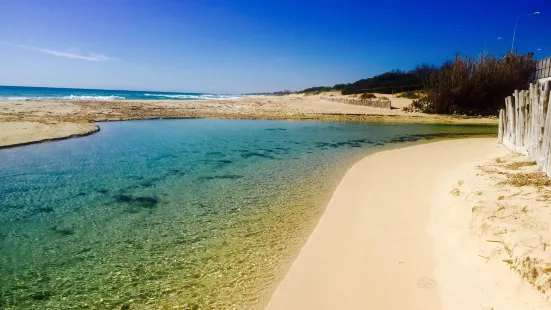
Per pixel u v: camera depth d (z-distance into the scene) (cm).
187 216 627
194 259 468
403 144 1515
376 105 3803
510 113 1046
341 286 385
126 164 1039
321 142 1567
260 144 1481
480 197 516
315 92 10344
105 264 455
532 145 771
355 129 2131
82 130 1639
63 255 479
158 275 428
